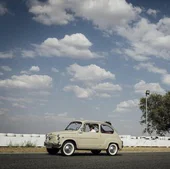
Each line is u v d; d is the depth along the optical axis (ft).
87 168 32.76
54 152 51.39
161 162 42.65
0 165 32.53
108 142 52.03
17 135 69.46
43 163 36.01
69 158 43.65
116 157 48.65
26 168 30.99
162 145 98.53
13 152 53.67
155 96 176.04
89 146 50.08
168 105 171.73
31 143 70.74
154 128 172.45
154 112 170.19
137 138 93.15
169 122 171.12
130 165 37.22
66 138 48.14
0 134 67.15
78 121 51.29
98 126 51.88
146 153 62.69
